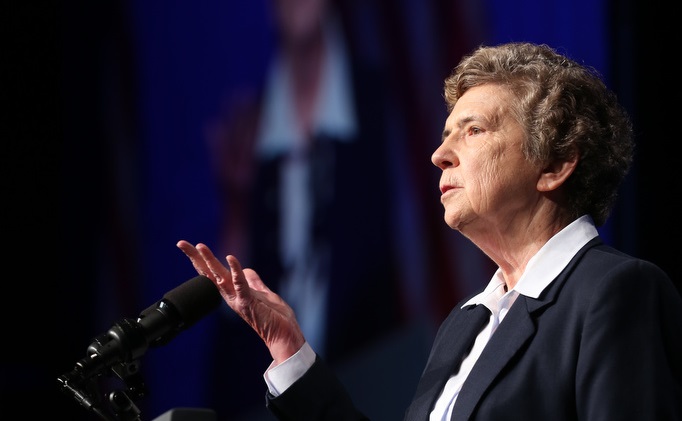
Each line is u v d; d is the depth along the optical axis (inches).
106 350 167.0
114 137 561.6
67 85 572.4
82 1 573.9
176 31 552.7
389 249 486.3
